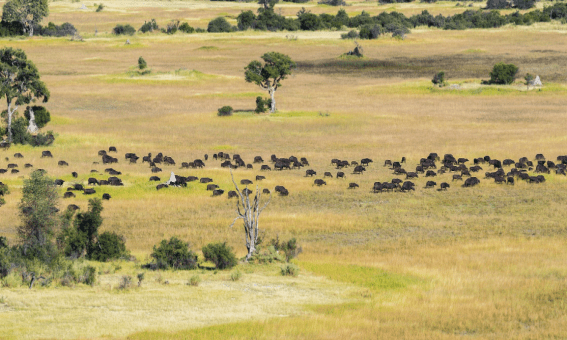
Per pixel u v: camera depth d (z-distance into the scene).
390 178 62.56
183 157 76.00
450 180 60.78
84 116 105.06
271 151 79.62
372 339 21.08
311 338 20.78
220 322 22.70
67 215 37.28
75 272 29.05
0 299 24.72
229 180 61.84
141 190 57.22
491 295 28.02
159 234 43.38
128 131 92.56
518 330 22.84
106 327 21.50
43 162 70.56
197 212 50.31
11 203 50.53
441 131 91.38
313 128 94.81
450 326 23.23
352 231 44.50
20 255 31.91
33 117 87.06
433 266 34.41
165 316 23.27
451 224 45.72
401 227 45.25
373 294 27.88
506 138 84.75
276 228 44.78
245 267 33.41
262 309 24.73
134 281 28.98
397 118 101.38
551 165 63.94
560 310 25.39
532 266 33.66
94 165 69.75
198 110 110.25
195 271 32.34
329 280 30.62
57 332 20.78
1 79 80.31
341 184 59.78
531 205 50.41
